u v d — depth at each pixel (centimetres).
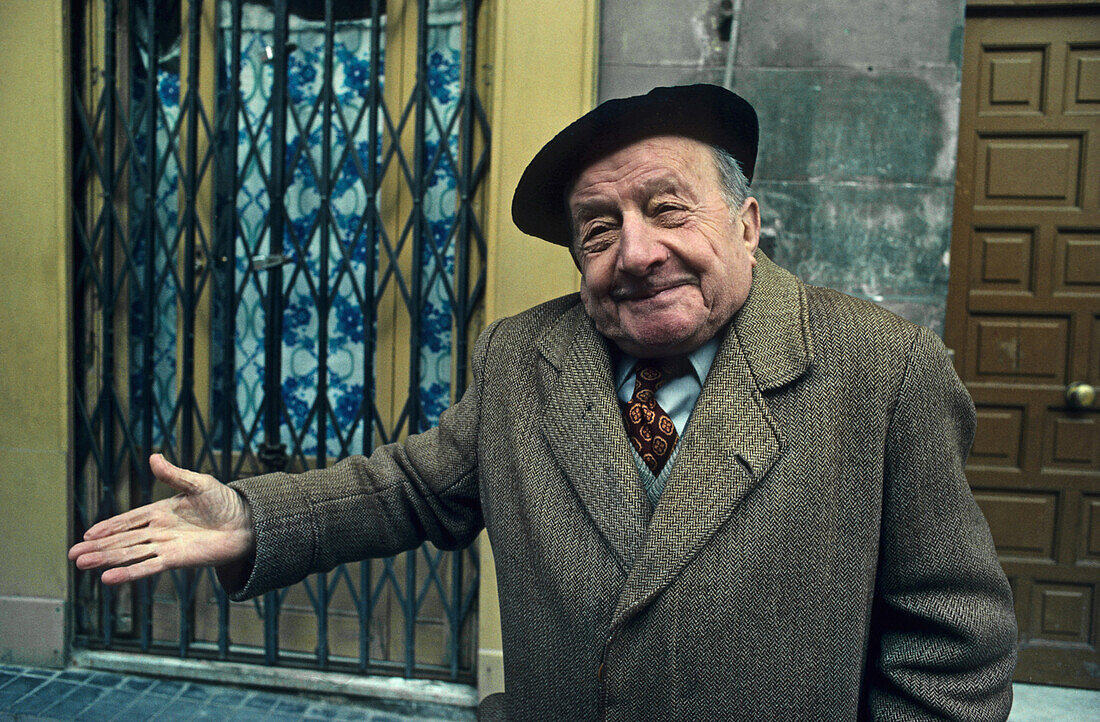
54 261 256
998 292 265
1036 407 264
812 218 233
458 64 250
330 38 246
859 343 82
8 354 259
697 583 75
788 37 231
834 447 78
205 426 261
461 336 246
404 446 107
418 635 261
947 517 78
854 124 230
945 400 81
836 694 76
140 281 266
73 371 262
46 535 261
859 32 229
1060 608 264
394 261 249
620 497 81
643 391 88
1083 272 259
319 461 254
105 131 256
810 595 76
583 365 90
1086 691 261
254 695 250
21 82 253
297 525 93
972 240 266
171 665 259
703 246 80
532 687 85
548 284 235
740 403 80
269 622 259
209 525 94
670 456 84
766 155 234
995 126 262
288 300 262
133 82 261
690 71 234
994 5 256
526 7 232
